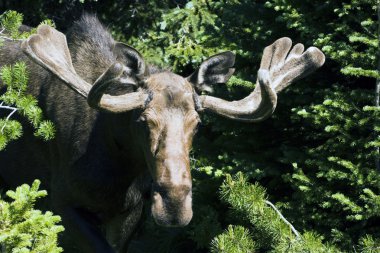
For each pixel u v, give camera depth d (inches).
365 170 467.8
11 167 482.6
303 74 407.8
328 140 485.4
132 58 383.2
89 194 434.0
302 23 503.8
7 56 488.1
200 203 541.3
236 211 458.9
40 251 339.3
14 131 391.9
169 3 682.2
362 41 463.8
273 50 415.2
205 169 517.3
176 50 611.8
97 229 439.2
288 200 519.8
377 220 490.9
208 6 634.8
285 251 436.1
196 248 560.4
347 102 475.8
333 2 498.9
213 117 534.6
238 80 511.5
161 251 558.9
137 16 666.8
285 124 530.0
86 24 473.7
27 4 679.1
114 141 419.2
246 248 442.6
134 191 446.0
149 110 370.9
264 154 524.7
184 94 373.1
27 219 331.6
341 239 474.9
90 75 452.1
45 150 461.4
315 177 494.9
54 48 399.5
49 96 455.2
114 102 374.9
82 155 432.1
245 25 561.9
